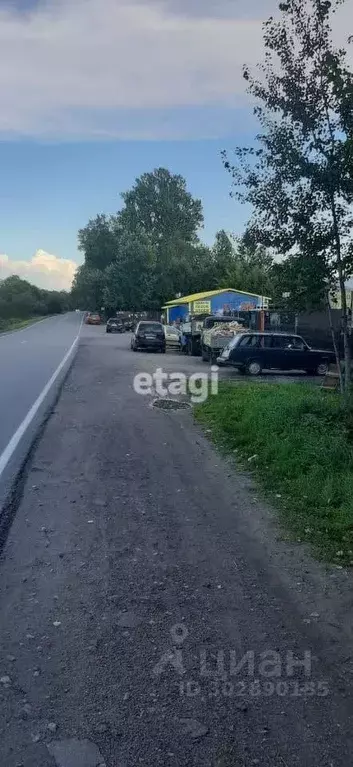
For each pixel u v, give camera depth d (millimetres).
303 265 11102
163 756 2910
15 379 19297
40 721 3139
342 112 10336
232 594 4637
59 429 11023
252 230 11523
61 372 21688
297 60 10727
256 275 51812
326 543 5707
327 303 11961
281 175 10969
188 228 91938
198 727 3113
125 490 7332
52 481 7625
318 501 6801
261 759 2912
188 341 32750
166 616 4266
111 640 3936
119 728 3096
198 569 5090
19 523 6109
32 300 124125
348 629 4164
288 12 10594
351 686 3504
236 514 6523
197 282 75438
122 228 91938
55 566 5105
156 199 91250
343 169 10445
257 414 10938
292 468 7977
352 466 7883
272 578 4949
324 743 3025
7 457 8734
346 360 11547
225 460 8961
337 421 10227
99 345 40250
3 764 2838
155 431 11031
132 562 5211
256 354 21844
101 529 5996
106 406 13852
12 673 3559
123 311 81250
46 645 3869
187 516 6438
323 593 4699
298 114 10672
